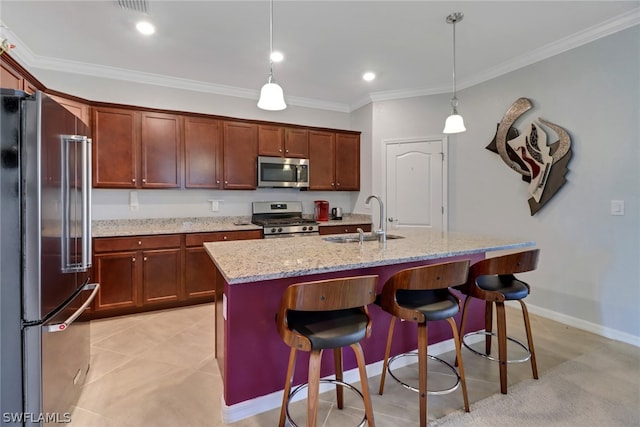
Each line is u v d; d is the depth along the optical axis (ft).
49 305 4.75
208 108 13.14
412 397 6.13
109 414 5.65
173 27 8.65
